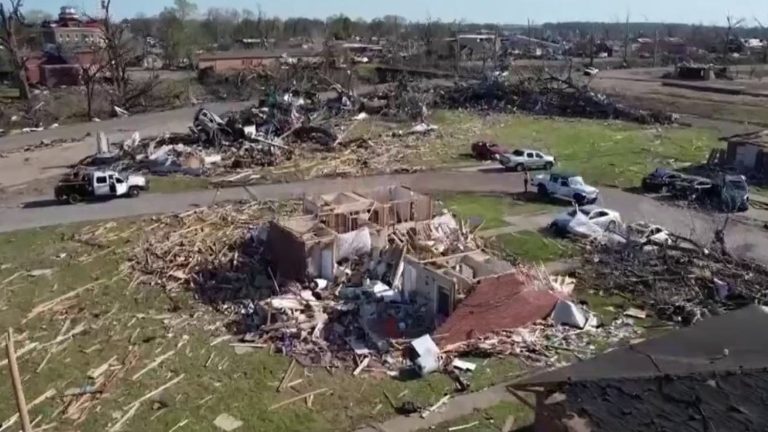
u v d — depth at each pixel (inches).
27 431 615.8
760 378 501.7
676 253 1187.3
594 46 6294.3
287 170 1878.7
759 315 628.7
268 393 786.2
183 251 1214.3
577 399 507.8
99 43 3969.0
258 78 3732.8
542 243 1285.7
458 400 773.9
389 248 1083.9
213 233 1314.0
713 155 1979.6
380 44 5890.8
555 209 1530.5
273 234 1129.4
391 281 1049.5
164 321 962.1
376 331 918.4
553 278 1096.8
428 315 951.0
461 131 2504.9
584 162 2012.8
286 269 1099.3
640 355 557.0
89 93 2903.5
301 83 3380.9
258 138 2108.8
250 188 1701.5
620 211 1519.4
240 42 6456.7
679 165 1971.0
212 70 4062.5
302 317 948.0
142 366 845.2
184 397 778.8
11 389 789.2
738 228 1402.6
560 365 841.5
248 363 851.4
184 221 1405.0
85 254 1221.1
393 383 808.3
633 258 1175.6
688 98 3437.5
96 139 2347.4
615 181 1786.4
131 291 1060.5
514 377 816.9
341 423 731.4
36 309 995.3
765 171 1868.8
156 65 4785.9
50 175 1851.6
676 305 1002.7
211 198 1606.8
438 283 942.4
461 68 4382.4
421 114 2743.6
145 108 3176.7
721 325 608.7
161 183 1742.1
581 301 1030.4
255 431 717.3
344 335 914.7
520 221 1433.3
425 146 2219.5
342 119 2640.3
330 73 3782.0
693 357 543.5
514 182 1781.5
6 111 2783.0
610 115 2856.8
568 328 935.7
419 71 4220.0
